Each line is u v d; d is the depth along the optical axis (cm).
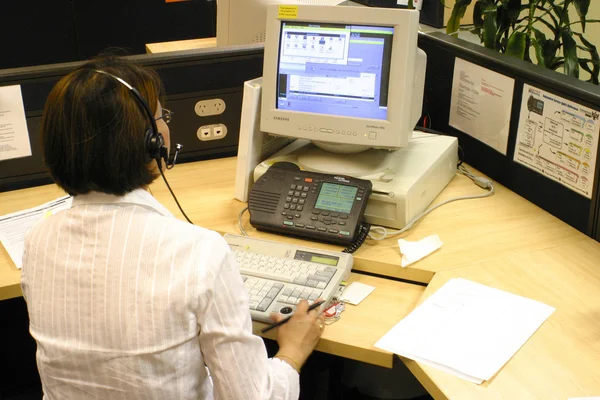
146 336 97
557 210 168
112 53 118
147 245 99
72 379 103
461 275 144
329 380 190
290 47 168
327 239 157
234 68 202
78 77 98
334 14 161
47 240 104
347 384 181
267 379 104
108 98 96
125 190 102
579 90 153
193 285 96
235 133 211
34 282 104
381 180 164
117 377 100
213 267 98
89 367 101
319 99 169
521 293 137
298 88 170
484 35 222
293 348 124
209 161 209
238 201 182
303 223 158
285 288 141
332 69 166
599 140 150
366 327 133
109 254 100
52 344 102
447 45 197
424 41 208
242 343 100
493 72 180
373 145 166
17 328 214
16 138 185
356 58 163
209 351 100
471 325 126
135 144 99
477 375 113
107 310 99
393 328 128
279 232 164
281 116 171
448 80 201
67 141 97
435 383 112
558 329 125
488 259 150
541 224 165
